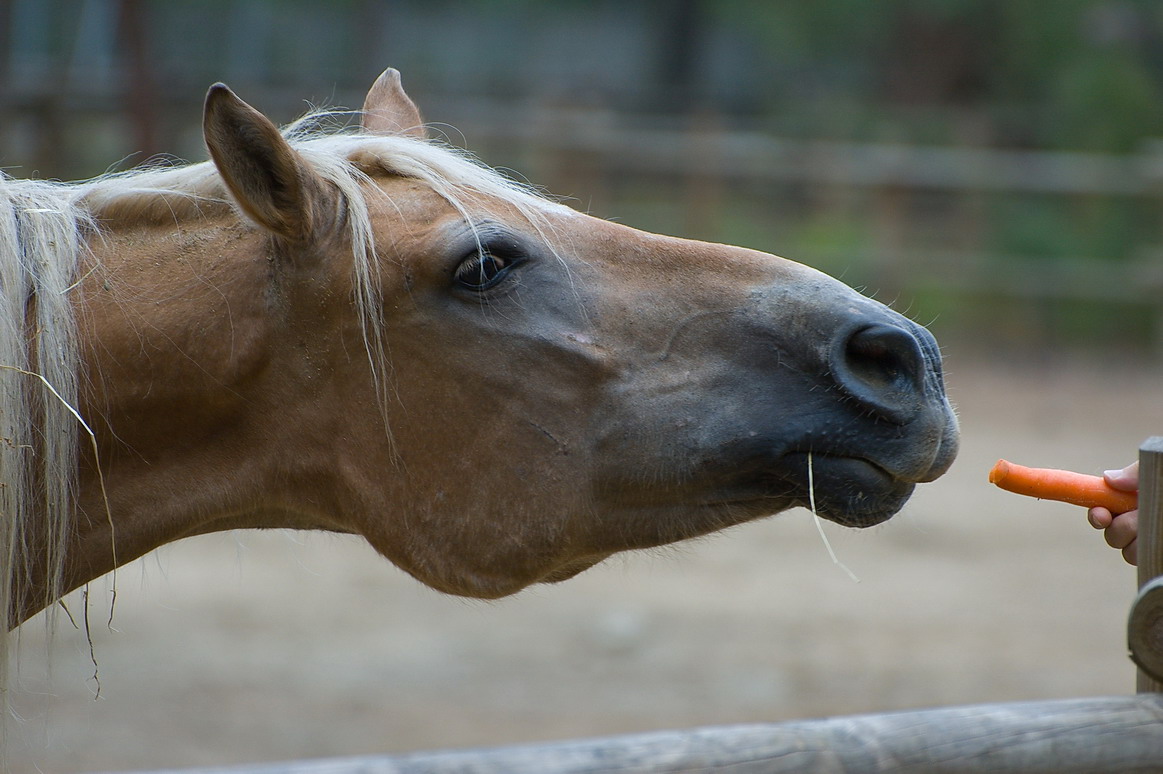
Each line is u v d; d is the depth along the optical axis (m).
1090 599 12.78
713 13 44.22
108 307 4.29
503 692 10.35
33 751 8.91
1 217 4.15
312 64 42.25
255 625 11.89
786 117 35.12
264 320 4.22
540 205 4.39
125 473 4.35
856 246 25.78
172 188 4.50
